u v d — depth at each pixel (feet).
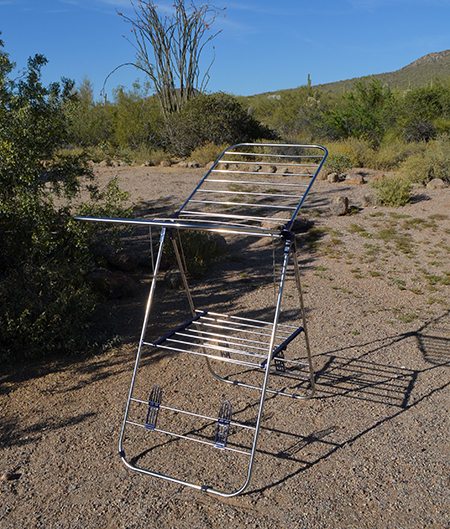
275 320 10.29
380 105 67.87
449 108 62.03
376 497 10.16
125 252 26.07
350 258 27.58
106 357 16.83
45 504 10.12
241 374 15.70
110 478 10.93
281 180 47.73
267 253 29.27
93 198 23.82
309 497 10.21
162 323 19.71
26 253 20.06
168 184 48.39
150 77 77.97
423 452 11.60
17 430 12.72
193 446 12.10
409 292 22.80
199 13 75.31
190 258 26.07
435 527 9.30
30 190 20.62
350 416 13.23
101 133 78.38
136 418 13.32
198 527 9.43
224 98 67.51
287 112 99.76
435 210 34.81
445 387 14.62
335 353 16.98
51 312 16.93
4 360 16.19
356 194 40.86
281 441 12.22
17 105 19.99
